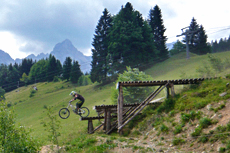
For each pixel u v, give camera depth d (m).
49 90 96.62
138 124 17.17
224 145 9.78
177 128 13.02
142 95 27.97
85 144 14.91
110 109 19.70
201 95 15.71
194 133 11.70
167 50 88.00
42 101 74.56
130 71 30.38
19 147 12.36
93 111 37.47
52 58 129.25
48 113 14.08
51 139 14.10
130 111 20.25
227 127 10.70
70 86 98.44
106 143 14.09
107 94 56.75
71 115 40.22
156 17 93.56
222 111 12.45
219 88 15.30
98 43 84.69
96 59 82.88
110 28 81.50
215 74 27.84
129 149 12.44
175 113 15.17
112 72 73.31
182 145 11.41
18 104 78.56
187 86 18.41
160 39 91.44
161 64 71.44
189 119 13.34
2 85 125.25
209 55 30.61
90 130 20.30
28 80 126.62
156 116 16.38
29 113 60.41
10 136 12.38
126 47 71.38
